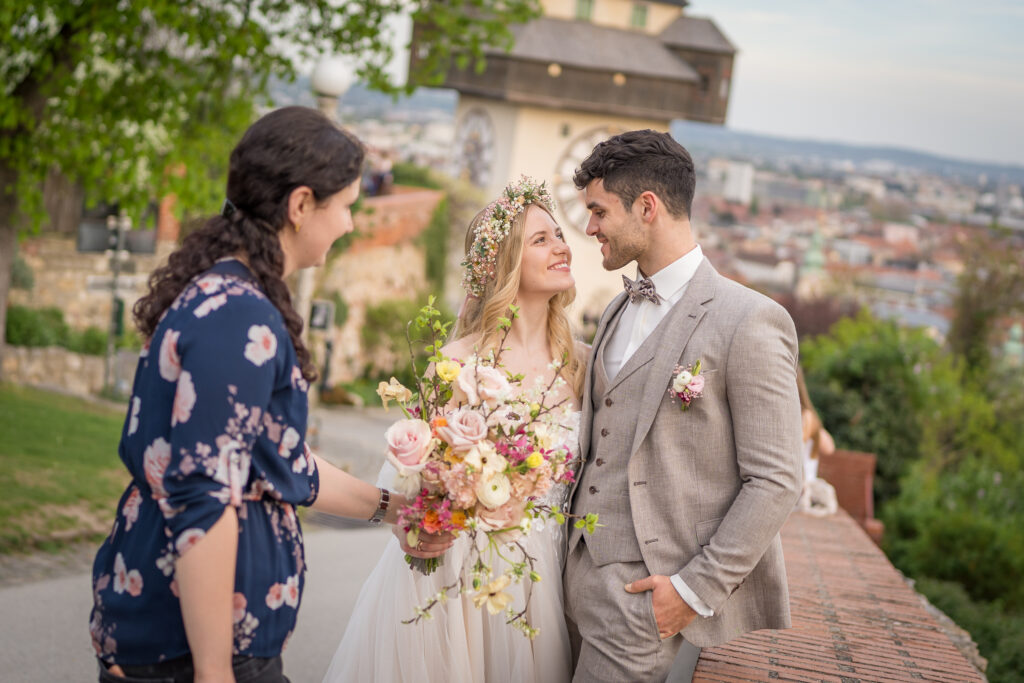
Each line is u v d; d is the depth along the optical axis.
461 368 2.62
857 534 5.59
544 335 3.09
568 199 32.28
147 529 1.84
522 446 2.38
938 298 44.44
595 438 2.75
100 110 8.71
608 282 33.09
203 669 1.75
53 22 8.42
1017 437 18.75
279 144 1.84
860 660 3.07
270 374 1.81
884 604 3.90
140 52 8.70
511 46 9.15
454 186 27.62
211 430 1.74
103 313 18.06
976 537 7.74
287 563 1.94
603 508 2.64
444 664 2.84
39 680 3.97
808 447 6.27
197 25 8.25
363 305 23.25
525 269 2.98
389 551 2.92
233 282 1.82
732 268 69.88
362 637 2.93
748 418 2.44
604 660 2.55
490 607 2.39
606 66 31.23
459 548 2.83
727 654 3.04
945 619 4.75
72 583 5.22
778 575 2.58
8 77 8.79
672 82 32.44
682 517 2.53
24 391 10.75
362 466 10.97
